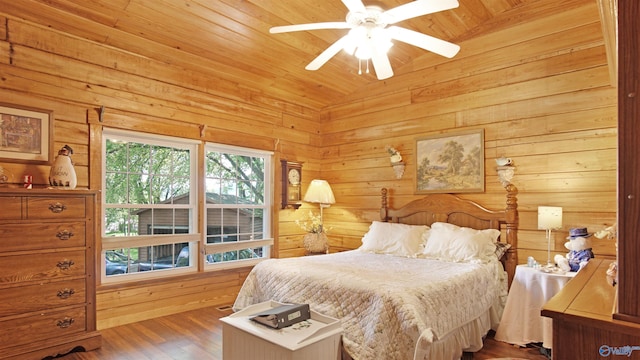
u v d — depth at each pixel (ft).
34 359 8.55
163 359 9.01
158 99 12.56
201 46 12.15
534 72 11.89
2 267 8.25
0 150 9.48
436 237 12.45
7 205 8.35
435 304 8.13
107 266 11.50
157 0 9.88
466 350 9.45
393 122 15.46
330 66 14.42
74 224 9.35
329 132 17.85
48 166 10.28
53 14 9.95
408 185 14.89
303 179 17.34
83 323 9.43
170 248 13.00
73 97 10.76
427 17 12.05
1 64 9.60
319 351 6.93
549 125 11.52
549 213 10.52
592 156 10.73
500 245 11.87
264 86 15.33
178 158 13.35
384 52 8.39
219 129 14.20
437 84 14.16
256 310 8.34
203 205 13.66
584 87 10.94
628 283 3.23
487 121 12.84
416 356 6.63
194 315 12.44
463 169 13.28
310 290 9.03
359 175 16.57
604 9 5.44
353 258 12.04
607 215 10.43
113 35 11.07
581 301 4.17
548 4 11.66
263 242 15.51
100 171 11.23
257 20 11.10
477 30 13.11
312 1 10.37
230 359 7.57
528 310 9.89
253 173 15.80
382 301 7.66
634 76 3.10
